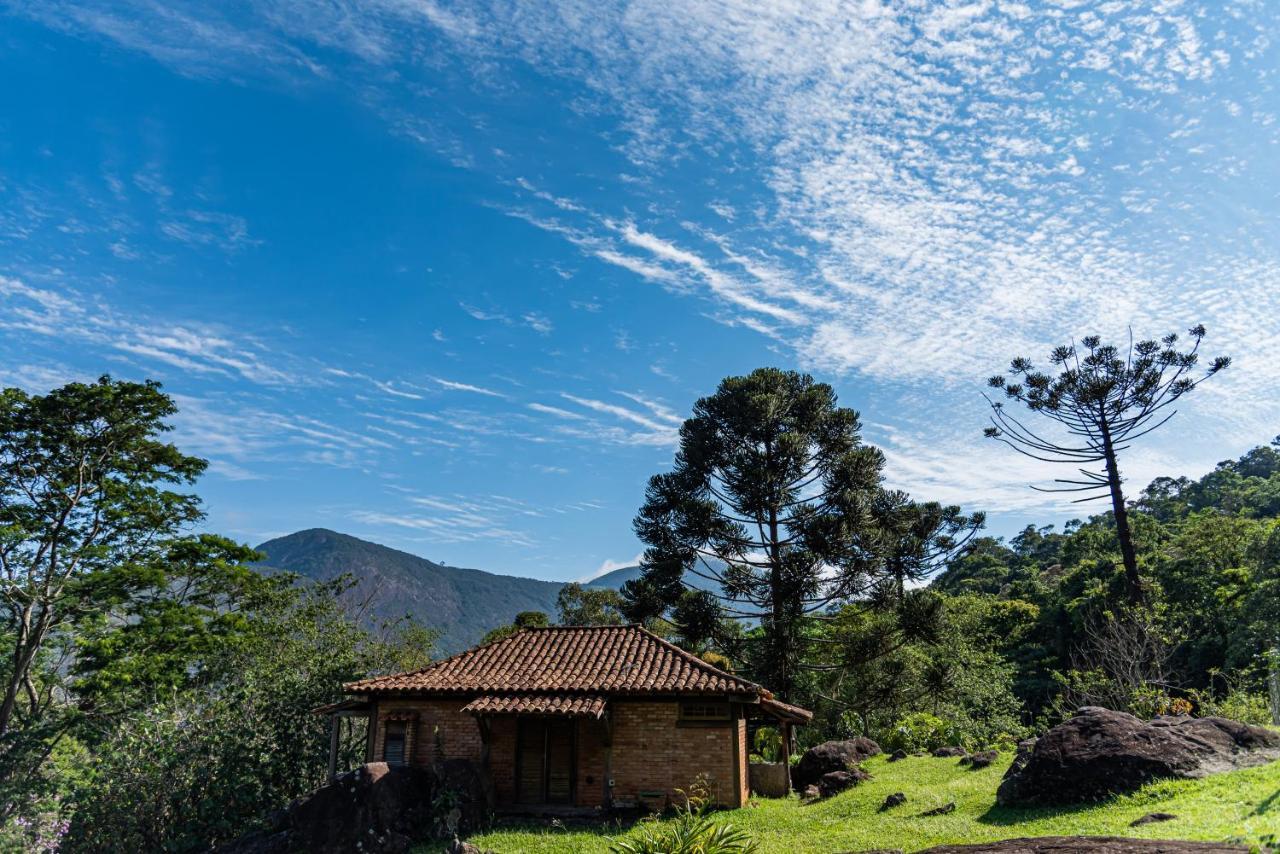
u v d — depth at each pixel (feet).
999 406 99.50
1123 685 81.20
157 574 88.22
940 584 251.19
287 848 50.06
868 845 40.83
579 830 54.49
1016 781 43.96
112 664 80.64
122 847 53.01
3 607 82.02
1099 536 198.90
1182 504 280.72
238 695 64.23
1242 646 107.76
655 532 108.47
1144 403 91.20
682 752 60.64
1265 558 125.70
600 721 61.98
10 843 58.18
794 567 99.35
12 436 84.53
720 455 109.81
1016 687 151.43
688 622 99.55
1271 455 319.47
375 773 52.75
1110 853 23.94
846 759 70.59
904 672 100.12
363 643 96.99
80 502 88.33
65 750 74.33
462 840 51.26
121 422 88.94
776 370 115.44
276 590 104.37
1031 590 199.82
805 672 105.40
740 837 36.52
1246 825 27.76
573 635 74.08
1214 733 43.65
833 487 104.01
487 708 59.11
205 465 97.40
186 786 55.88
